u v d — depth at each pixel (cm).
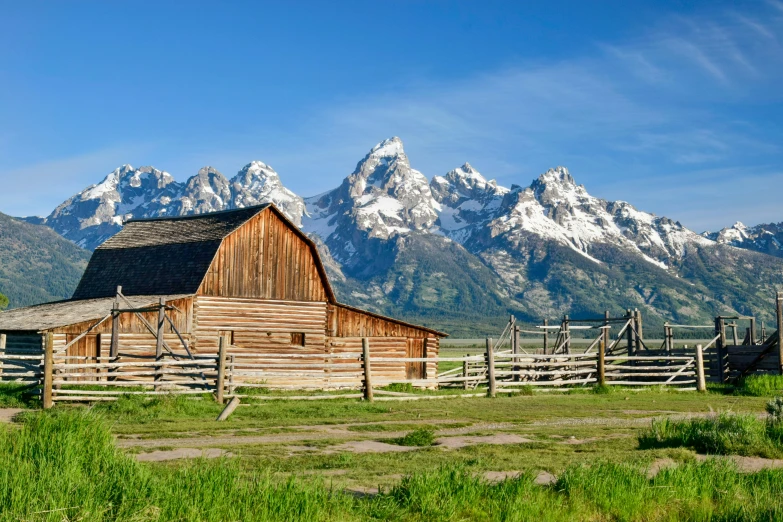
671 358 4038
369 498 1295
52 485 1138
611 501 1302
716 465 1562
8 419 2214
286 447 1889
